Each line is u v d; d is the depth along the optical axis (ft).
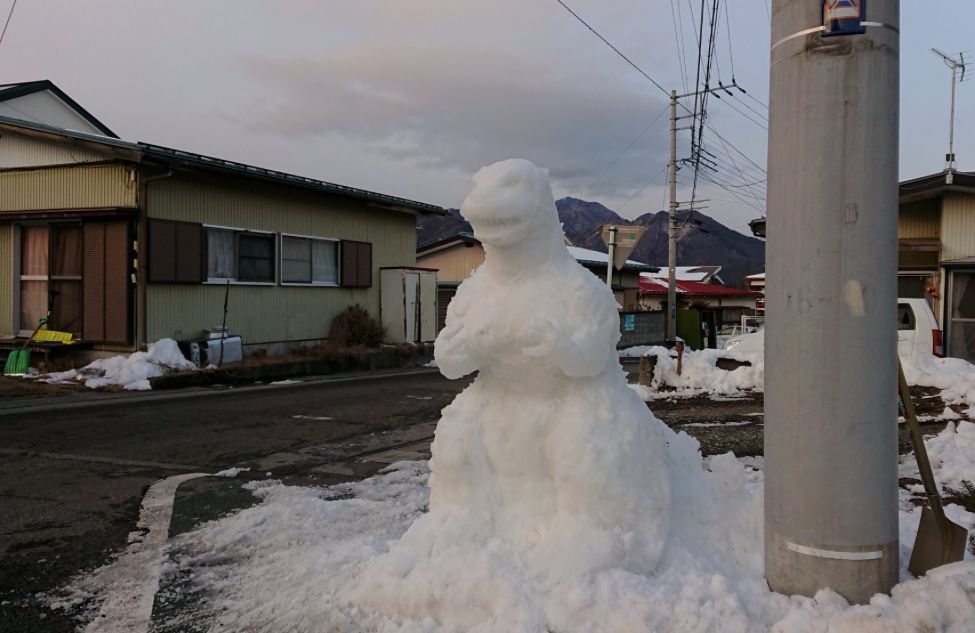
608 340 11.01
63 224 45.32
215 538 14.64
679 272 165.17
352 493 18.34
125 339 42.50
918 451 10.45
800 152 9.55
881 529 9.32
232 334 49.01
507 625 9.21
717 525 11.19
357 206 61.16
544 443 11.09
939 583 9.06
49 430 27.99
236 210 49.21
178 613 11.34
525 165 11.41
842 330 9.29
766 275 10.16
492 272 11.66
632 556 10.10
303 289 55.42
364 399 37.60
